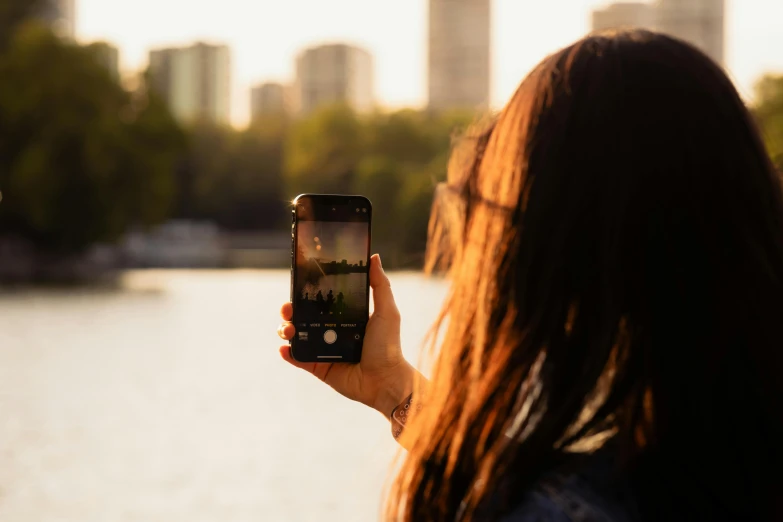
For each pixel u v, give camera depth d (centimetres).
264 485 890
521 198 105
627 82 104
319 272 175
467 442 100
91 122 4991
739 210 101
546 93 107
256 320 2781
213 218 9462
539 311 101
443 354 107
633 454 96
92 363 1803
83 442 1083
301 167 9019
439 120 9812
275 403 1342
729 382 98
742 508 95
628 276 100
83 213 5000
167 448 1053
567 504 92
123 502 840
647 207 101
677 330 99
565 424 97
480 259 106
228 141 9794
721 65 108
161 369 1716
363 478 909
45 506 827
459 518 98
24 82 5097
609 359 100
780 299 100
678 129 102
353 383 169
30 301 3447
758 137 105
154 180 5212
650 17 11544
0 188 5088
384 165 7519
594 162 102
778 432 97
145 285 4559
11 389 1470
